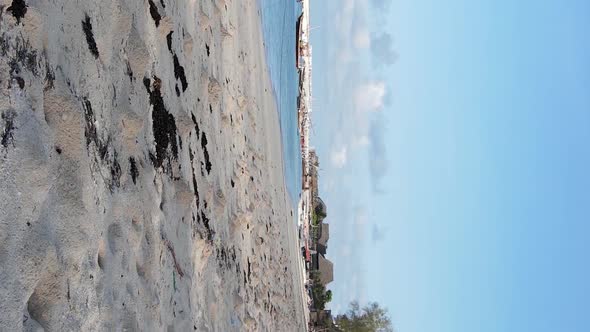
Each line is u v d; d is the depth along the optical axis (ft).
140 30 16.56
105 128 13.42
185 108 21.09
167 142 18.31
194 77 23.08
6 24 9.63
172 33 19.97
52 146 10.78
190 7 23.03
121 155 14.28
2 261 8.94
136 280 14.39
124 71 14.99
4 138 9.32
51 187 10.54
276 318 39.47
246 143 35.40
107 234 12.94
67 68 11.75
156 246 16.19
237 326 26.27
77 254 11.14
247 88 37.91
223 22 31.01
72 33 12.04
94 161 12.56
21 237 9.48
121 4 14.58
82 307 11.30
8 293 8.93
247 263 31.14
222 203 24.98
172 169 18.63
